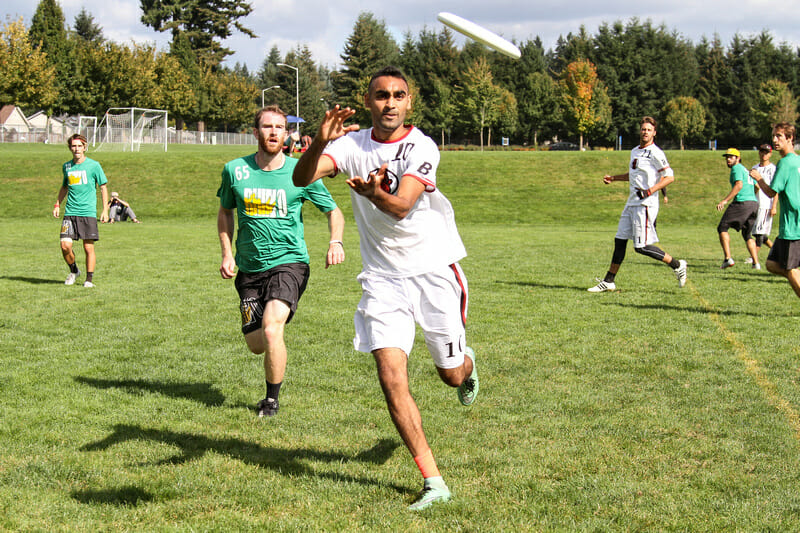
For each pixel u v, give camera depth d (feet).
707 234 66.44
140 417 14.99
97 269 38.50
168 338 22.47
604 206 89.66
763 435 13.65
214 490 11.32
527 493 11.14
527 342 21.71
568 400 16.02
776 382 17.24
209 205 89.86
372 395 16.61
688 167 102.06
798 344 21.17
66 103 191.42
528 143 265.34
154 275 36.40
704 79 264.52
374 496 11.12
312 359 19.81
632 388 16.93
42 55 169.99
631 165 30.76
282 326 15.19
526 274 36.91
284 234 15.66
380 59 278.87
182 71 214.07
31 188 93.61
